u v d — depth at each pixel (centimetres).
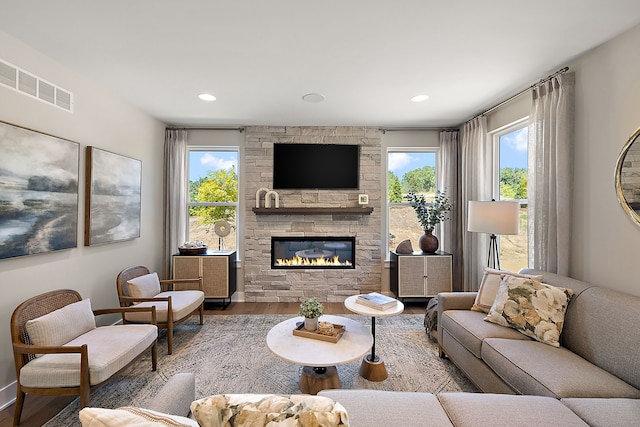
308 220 439
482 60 244
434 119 405
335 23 195
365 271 439
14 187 206
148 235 386
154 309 252
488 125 370
